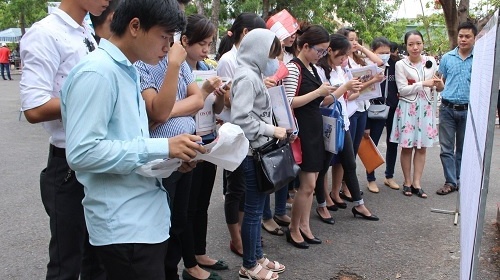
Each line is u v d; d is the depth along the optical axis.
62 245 2.45
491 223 4.59
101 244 1.84
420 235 4.36
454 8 9.44
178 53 2.22
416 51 5.41
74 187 2.40
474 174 2.29
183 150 1.81
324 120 3.96
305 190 3.93
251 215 3.28
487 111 1.91
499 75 1.82
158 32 1.79
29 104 2.27
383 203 5.27
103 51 1.81
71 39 2.40
